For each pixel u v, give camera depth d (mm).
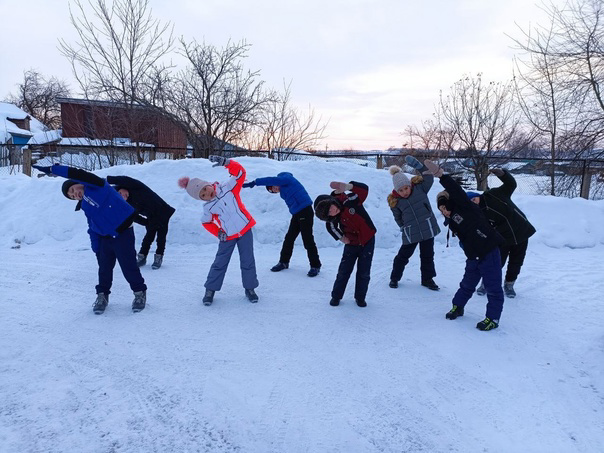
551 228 8211
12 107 44094
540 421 2848
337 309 4742
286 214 7730
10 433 2629
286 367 3467
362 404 2996
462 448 2586
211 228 4816
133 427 2713
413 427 2770
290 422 2785
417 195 5324
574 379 3363
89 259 6504
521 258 5141
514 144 15141
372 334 4105
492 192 5090
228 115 14828
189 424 2750
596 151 13031
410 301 5039
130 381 3225
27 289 5195
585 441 2656
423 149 15992
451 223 4355
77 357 3574
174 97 14547
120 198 4359
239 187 4824
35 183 8766
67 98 17406
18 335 3957
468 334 4125
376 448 2574
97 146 13273
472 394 3148
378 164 12672
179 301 4891
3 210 8375
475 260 4340
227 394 3072
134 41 14141
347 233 4715
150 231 6156
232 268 6227
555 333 4164
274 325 4281
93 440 2586
